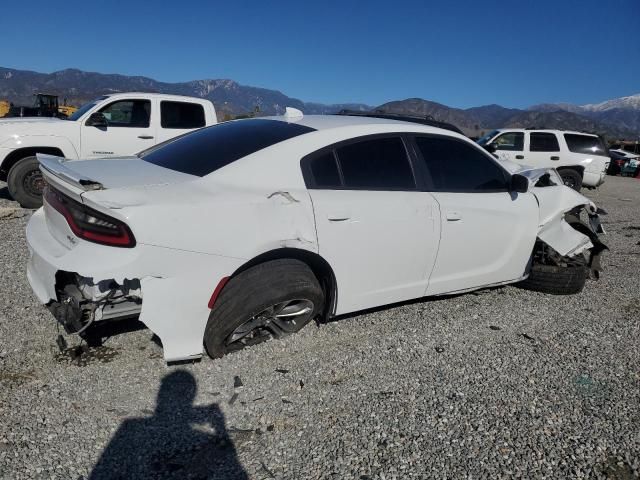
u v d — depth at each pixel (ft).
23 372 8.91
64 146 26.03
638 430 8.48
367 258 10.61
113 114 27.76
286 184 9.72
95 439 7.37
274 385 9.07
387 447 7.59
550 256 14.93
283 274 9.57
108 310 8.66
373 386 9.27
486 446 7.77
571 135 45.03
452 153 12.43
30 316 11.09
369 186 10.72
